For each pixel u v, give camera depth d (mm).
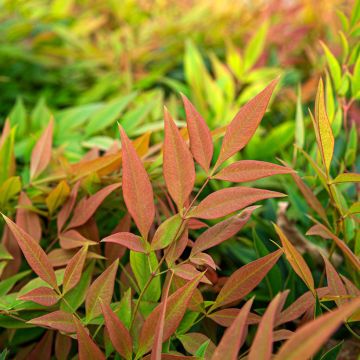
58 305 417
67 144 561
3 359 382
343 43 494
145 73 848
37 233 469
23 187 499
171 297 353
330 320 262
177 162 363
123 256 484
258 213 542
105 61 856
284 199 561
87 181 473
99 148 577
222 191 364
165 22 977
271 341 281
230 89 712
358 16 490
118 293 466
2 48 796
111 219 505
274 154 629
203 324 440
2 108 788
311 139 604
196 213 363
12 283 437
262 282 461
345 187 528
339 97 495
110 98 787
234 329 293
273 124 762
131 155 363
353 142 510
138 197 366
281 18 945
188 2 1092
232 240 509
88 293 386
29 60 821
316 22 901
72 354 452
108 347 384
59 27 852
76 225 451
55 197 469
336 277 387
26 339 453
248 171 360
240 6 1036
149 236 489
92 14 1032
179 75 866
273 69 757
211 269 444
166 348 377
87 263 445
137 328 387
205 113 687
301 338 267
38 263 379
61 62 850
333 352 379
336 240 387
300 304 395
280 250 370
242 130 357
